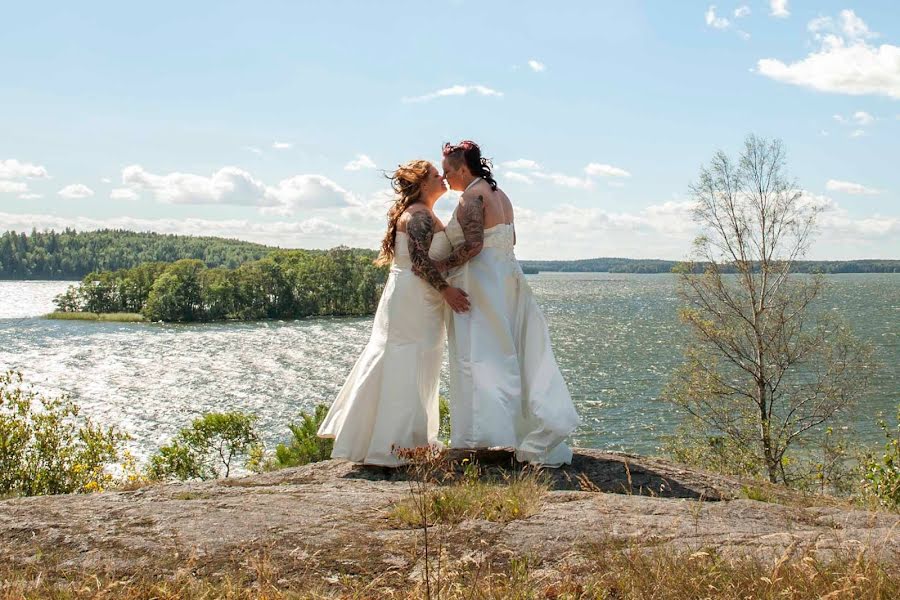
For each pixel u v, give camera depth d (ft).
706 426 81.35
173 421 128.26
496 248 18.79
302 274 424.87
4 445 37.35
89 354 224.12
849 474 61.67
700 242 84.69
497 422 17.94
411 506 13.25
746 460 73.31
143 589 10.02
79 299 439.22
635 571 9.62
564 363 203.21
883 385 149.69
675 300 578.25
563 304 523.70
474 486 14.58
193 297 391.45
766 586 8.98
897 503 24.48
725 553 10.53
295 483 17.11
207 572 10.72
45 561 11.19
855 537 11.50
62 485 38.83
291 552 11.34
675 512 13.57
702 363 83.56
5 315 398.01
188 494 15.34
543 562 10.80
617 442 115.24
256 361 210.18
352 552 11.30
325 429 19.04
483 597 9.32
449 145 19.30
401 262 18.80
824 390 81.92
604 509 13.34
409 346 18.51
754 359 84.58
